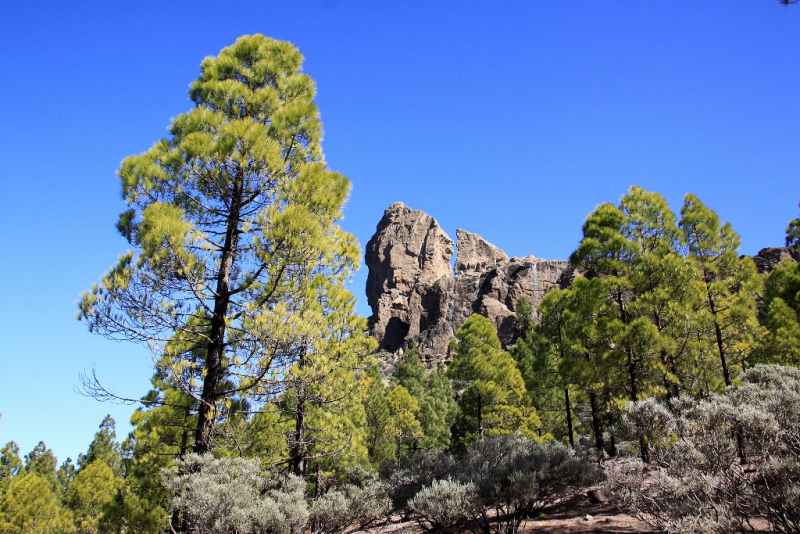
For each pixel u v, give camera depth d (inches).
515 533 397.7
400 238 4586.6
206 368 409.7
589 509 491.8
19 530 935.0
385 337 3949.3
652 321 803.4
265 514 340.8
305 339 417.4
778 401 354.9
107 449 1886.1
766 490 275.4
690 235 922.7
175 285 400.5
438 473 553.3
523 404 1237.1
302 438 578.2
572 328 852.0
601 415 1001.5
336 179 493.4
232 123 430.6
